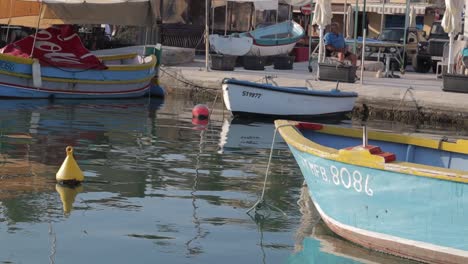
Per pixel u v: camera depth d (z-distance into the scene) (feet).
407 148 35.99
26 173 42.45
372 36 146.72
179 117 69.05
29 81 75.25
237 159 49.73
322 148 32.30
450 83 76.59
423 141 35.60
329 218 33.40
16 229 32.37
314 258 30.48
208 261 29.73
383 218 30.81
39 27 77.82
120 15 78.48
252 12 123.65
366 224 31.50
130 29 107.96
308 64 103.19
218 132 61.26
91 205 36.58
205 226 34.17
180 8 116.26
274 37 116.78
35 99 75.92
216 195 39.70
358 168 30.73
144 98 83.15
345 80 81.46
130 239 31.81
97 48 103.96
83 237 31.78
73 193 38.58
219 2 114.73
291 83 80.79
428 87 81.66
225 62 90.63
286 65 98.17
